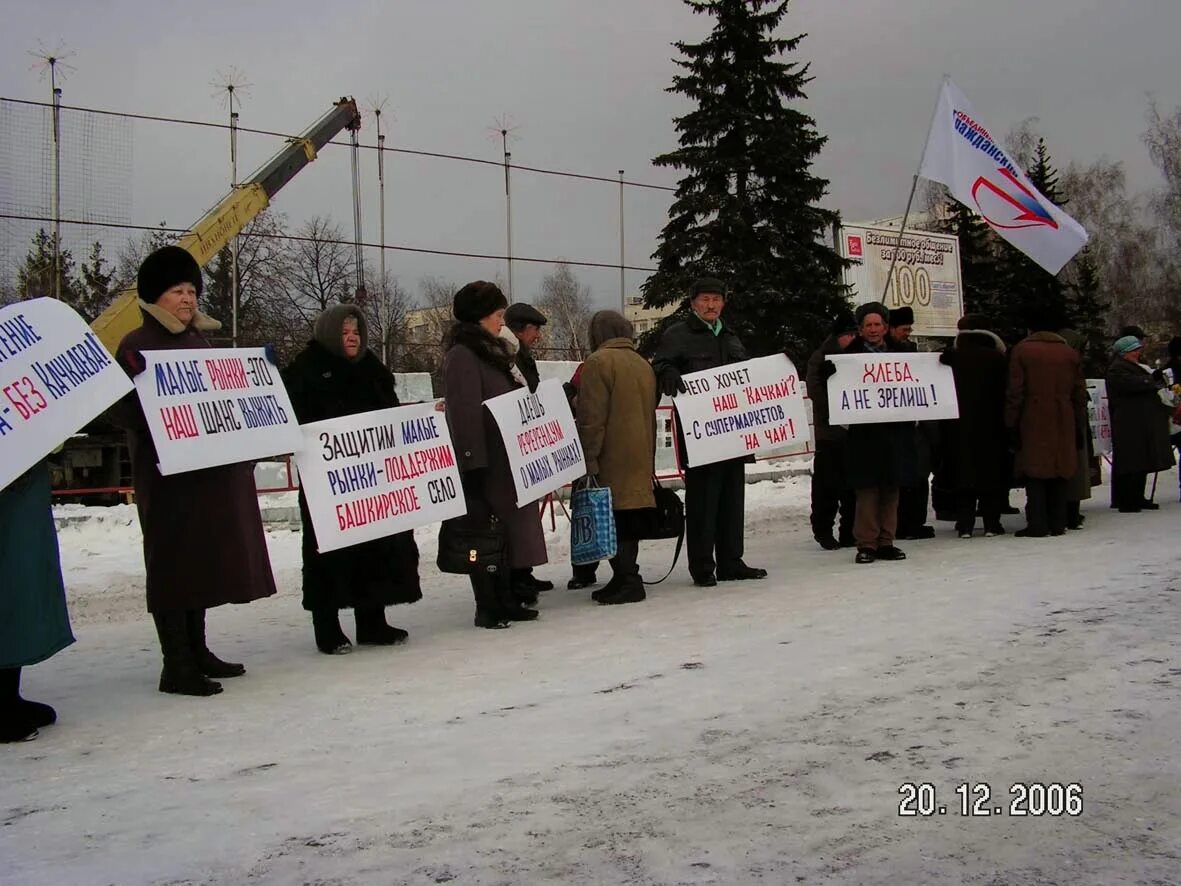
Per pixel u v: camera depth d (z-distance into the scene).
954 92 13.35
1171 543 8.35
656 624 6.23
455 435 6.29
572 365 17.84
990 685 4.36
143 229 19.23
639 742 3.85
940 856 2.76
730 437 7.60
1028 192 13.47
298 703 4.79
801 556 9.25
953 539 9.65
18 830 3.30
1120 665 4.58
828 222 29.67
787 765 3.51
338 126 22.34
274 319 28.45
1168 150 50.59
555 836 3.01
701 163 29.20
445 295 47.12
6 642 4.28
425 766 3.73
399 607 7.68
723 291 7.91
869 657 4.96
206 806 3.43
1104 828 2.89
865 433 8.30
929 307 29.73
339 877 2.80
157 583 5.09
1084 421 9.73
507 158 24.98
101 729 4.51
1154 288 51.28
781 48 30.12
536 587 7.44
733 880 2.65
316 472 5.75
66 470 17.09
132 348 4.97
